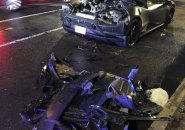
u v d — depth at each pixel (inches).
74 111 109.1
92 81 127.7
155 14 260.4
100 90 122.6
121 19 213.3
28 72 190.5
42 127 108.4
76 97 115.9
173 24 321.1
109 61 210.4
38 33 273.4
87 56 218.4
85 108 110.5
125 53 225.9
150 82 179.5
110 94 113.8
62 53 223.3
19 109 148.0
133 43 239.3
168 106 143.3
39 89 167.8
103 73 140.3
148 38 265.4
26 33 273.1
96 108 107.7
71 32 257.1
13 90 166.7
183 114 137.7
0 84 173.2
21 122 136.9
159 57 220.5
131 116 110.7
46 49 231.9
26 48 233.5
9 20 321.1
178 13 384.2
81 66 200.4
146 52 229.6
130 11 219.1
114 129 109.3
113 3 224.5
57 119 105.9
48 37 261.9
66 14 240.2
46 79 148.9
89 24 224.7
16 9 363.9
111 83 124.0
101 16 221.1
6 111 146.2
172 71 196.4
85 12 233.1
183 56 224.1
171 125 129.3
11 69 194.4
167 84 177.9
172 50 236.5
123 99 114.7
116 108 115.1
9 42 246.5
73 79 142.0
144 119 113.1
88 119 106.3
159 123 129.5
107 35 221.5
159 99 143.2
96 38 232.5
